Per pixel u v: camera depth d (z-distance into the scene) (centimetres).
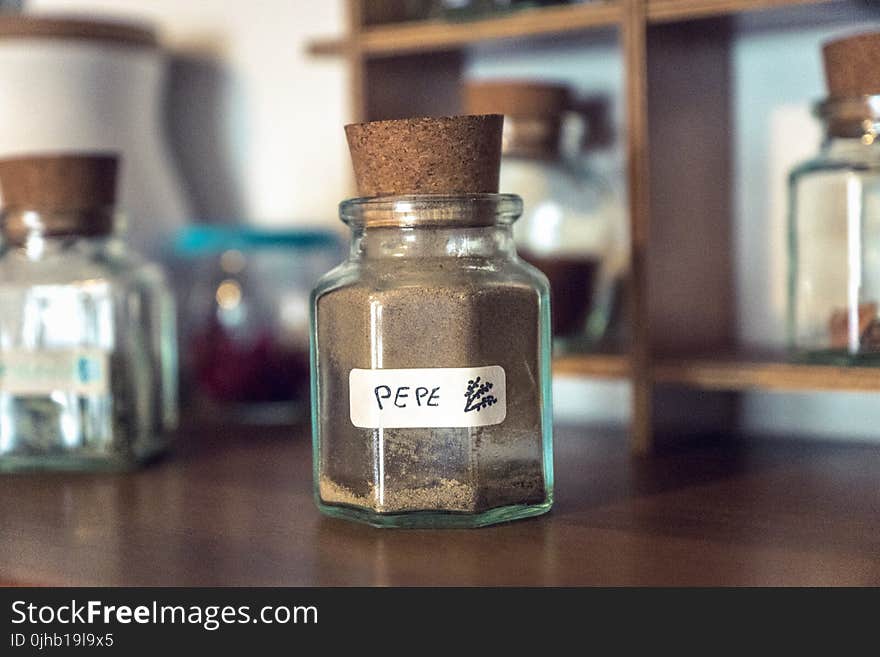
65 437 47
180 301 62
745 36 53
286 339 60
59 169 48
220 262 61
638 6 48
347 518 41
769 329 54
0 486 46
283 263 60
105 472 48
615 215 56
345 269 41
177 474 48
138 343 49
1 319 47
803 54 53
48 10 67
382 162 40
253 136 64
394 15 56
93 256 49
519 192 54
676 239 51
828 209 49
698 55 52
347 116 62
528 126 54
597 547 38
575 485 45
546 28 50
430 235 40
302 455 51
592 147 57
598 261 55
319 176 63
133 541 40
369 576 36
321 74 62
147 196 60
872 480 45
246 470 48
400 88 56
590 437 54
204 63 65
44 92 57
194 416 60
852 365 47
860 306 48
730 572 36
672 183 51
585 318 55
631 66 48
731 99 54
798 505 42
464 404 39
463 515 40
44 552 39
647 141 48
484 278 40
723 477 46
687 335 52
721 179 54
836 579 35
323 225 63
